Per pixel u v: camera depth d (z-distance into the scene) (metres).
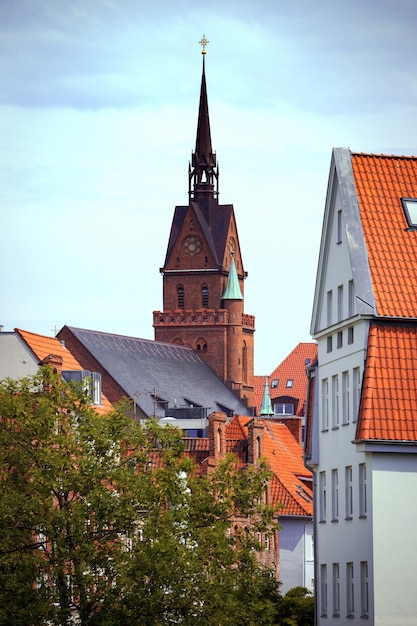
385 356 127.62
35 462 123.50
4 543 118.00
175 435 127.19
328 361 143.50
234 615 118.19
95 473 121.44
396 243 132.88
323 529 145.25
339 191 136.88
